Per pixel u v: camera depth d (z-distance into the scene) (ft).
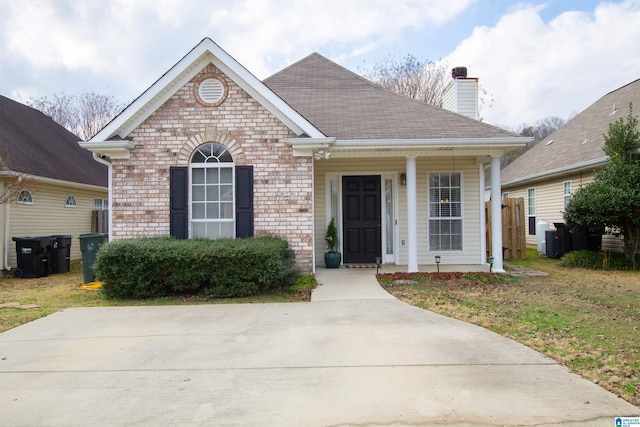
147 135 29.60
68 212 48.49
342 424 10.35
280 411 11.04
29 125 51.78
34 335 18.28
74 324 20.06
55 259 38.91
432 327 18.58
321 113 35.12
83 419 10.79
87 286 30.32
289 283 27.32
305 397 11.84
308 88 40.78
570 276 32.42
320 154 29.94
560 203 51.98
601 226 36.81
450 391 12.07
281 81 41.88
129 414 11.02
